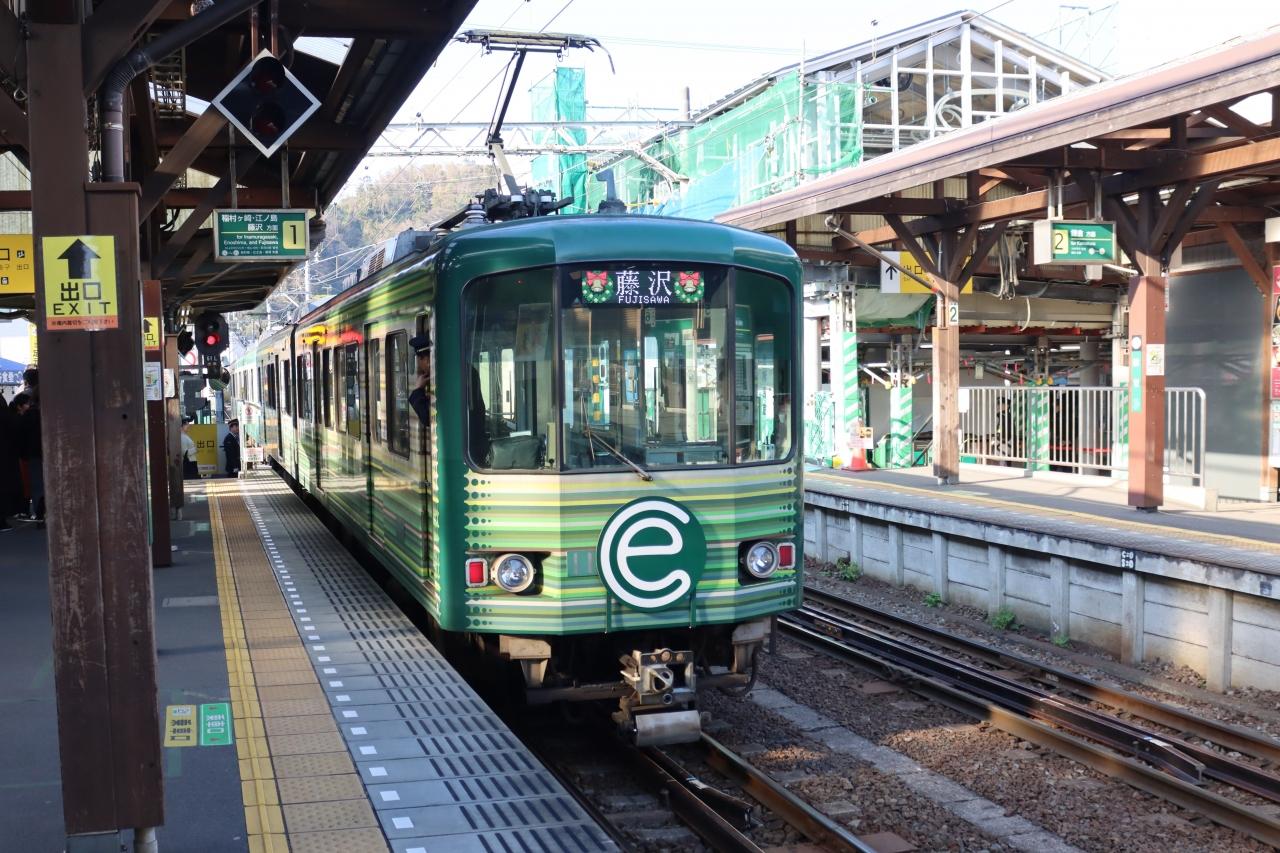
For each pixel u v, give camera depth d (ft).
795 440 23.99
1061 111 38.29
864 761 23.85
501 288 22.22
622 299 22.36
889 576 44.09
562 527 21.79
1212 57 34.63
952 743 25.13
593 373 22.21
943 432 50.78
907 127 79.56
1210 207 45.68
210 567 36.52
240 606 30.04
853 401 64.75
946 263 50.67
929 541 41.60
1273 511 40.47
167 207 45.34
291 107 21.02
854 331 64.75
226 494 60.95
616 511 22.02
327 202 49.78
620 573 22.02
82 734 12.92
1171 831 20.35
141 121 35.06
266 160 44.65
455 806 16.07
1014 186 55.52
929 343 69.97
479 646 25.12
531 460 22.08
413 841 14.87
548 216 23.63
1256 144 36.17
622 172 103.04
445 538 22.39
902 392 69.26
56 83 12.51
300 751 18.33
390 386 28.45
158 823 13.14
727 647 24.34
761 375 23.50
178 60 33.04
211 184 49.70
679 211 94.53
